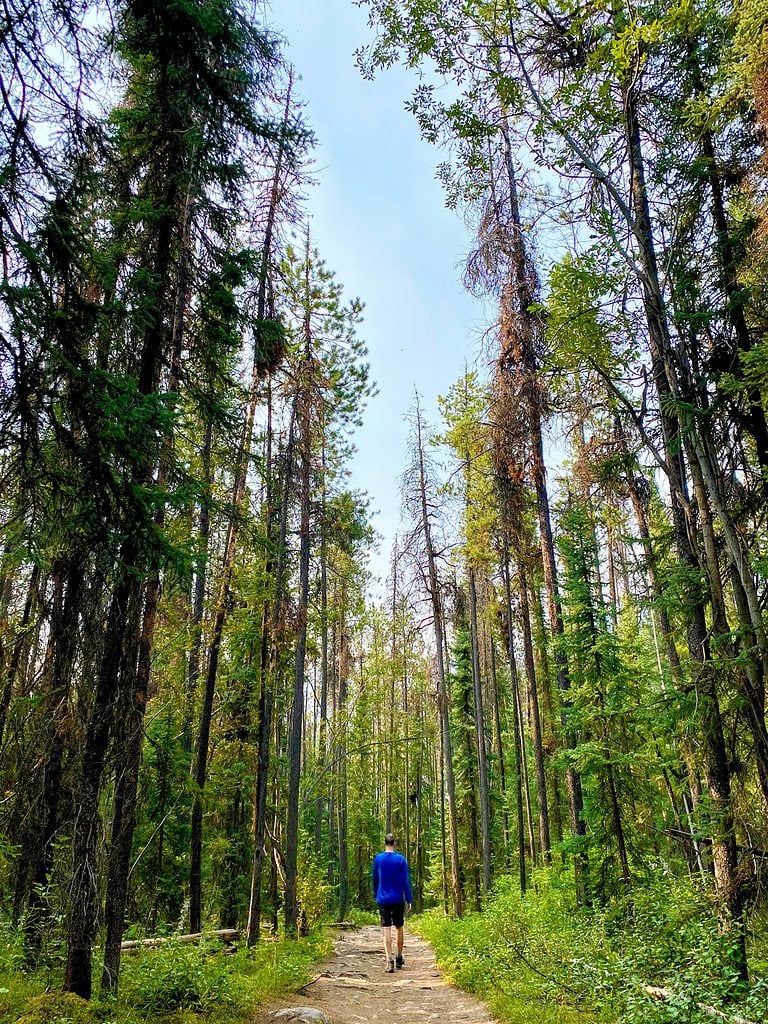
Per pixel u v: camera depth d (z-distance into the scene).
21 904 7.73
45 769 6.22
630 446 9.45
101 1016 5.25
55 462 5.05
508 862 27.28
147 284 6.54
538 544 15.47
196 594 14.62
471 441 15.31
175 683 13.12
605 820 10.78
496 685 26.72
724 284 7.47
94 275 5.42
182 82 6.77
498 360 13.87
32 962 7.05
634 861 10.62
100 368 5.18
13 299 4.34
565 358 8.11
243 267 7.51
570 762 11.23
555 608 12.51
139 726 6.25
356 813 38.59
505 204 13.40
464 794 27.12
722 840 6.40
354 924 24.48
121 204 6.67
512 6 7.28
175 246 7.29
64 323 4.80
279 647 13.39
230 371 9.13
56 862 5.91
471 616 20.69
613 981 6.36
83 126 5.23
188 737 15.94
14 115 4.67
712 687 6.46
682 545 7.98
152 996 5.91
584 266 7.25
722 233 7.59
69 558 5.89
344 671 28.39
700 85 7.34
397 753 34.44
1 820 6.33
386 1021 7.28
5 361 4.65
